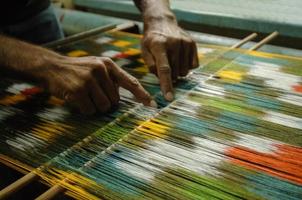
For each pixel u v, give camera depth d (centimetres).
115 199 61
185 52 102
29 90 102
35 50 92
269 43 149
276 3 169
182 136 77
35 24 157
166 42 100
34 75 88
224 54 118
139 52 126
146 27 113
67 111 90
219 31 179
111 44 134
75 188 64
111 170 68
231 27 158
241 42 128
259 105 87
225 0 180
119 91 98
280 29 145
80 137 79
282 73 102
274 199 59
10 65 92
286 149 71
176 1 185
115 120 84
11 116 89
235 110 85
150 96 90
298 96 90
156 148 73
